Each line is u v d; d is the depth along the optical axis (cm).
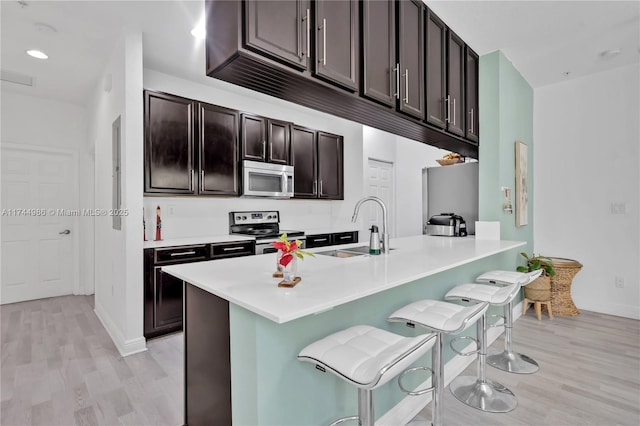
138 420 166
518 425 165
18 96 364
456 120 247
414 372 181
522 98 338
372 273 140
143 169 269
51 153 390
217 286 119
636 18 229
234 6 120
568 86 352
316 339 129
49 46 267
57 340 265
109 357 234
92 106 365
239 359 117
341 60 152
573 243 351
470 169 313
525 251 349
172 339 266
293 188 386
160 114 283
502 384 202
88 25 238
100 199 327
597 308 339
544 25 239
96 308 337
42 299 385
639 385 200
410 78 195
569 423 166
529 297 325
